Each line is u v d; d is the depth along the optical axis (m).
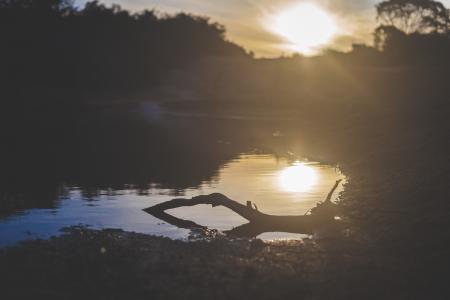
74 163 23.80
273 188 18.14
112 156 26.30
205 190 17.89
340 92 66.62
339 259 10.35
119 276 9.44
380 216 13.44
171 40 109.56
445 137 23.30
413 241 11.12
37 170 21.84
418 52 82.81
